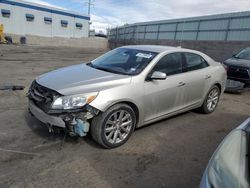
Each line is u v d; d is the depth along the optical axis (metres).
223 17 24.08
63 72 4.54
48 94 3.79
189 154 4.06
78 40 43.69
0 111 5.37
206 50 25.66
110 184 3.15
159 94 4.54
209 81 5.79
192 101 5.48
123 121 4.11
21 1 41.69
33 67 12.67
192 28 28.05
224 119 5.91
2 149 3.78
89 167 3.48
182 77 5.03
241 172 1.74
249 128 2.11
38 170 3.33
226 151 2.00
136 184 3.19
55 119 3.63
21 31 42.88
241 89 9.08
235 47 22.39
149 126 5.07
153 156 3.90
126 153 3.93
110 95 3.80
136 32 39.78
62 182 3.12
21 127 4.57
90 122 3.88
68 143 4.08
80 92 3.68
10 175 3.18
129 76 4.23
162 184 3.23
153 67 4.53
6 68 11.65
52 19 46.59
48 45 39.91
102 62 5.07
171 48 5.23
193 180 3.36
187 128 5.14
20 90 7.23
